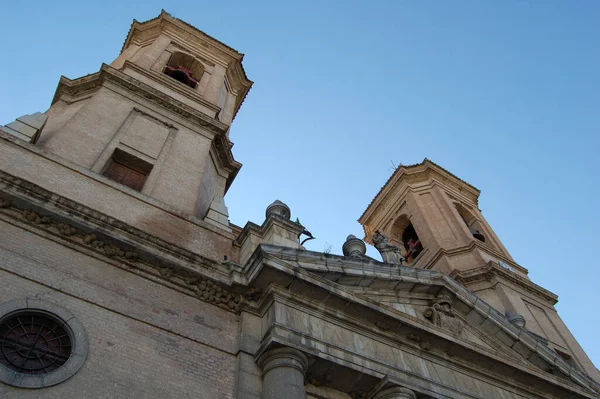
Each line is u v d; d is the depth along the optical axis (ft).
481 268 79.87
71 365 30.30
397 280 48.83
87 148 49.62
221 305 39.91
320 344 38.47
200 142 61.31
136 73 67.21
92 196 42.68
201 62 82.28
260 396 34.88
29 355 30.35
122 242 37.70
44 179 41.16
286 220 49.39
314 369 38.24
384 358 42.04
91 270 35.96
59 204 37.06
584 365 71.87
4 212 35.45
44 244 35.42
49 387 28.94
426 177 109.40
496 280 78.28
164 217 45.44
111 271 36.83
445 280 52.75
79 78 63.93
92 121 53.21
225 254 46.42
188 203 51.52
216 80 79.92
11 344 30.22
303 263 42.04
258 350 36.78
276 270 39.50
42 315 31.89
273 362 35.68
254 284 40.29
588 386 55.06
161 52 77.46
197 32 86.38
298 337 37.52
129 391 31.09
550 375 52.26
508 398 48.37
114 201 43.65
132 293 36.42
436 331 46.11
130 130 55.88
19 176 39.99
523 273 88.99
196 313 38.24
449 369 46.16
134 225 42.65
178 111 62.90
